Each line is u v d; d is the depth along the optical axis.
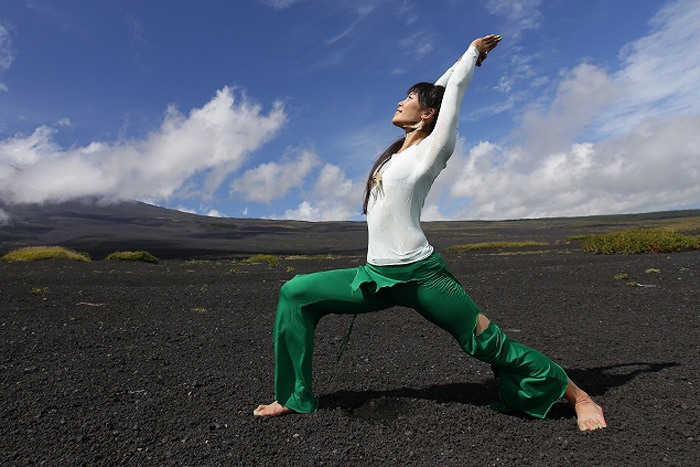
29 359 4.86
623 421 3.20
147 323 7.00
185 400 3.79
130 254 22.62
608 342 5.56
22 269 16.98
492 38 3.26
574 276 11.20
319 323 6.95
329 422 3.24
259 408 3.43
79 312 7.95
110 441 3.06
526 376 3.28
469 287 10.36
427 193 3.19
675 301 7.98
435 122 3.29
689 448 2.80
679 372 4.21
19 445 3.00
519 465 2.67
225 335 6.15
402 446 2.92
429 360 4.89
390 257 3.11
